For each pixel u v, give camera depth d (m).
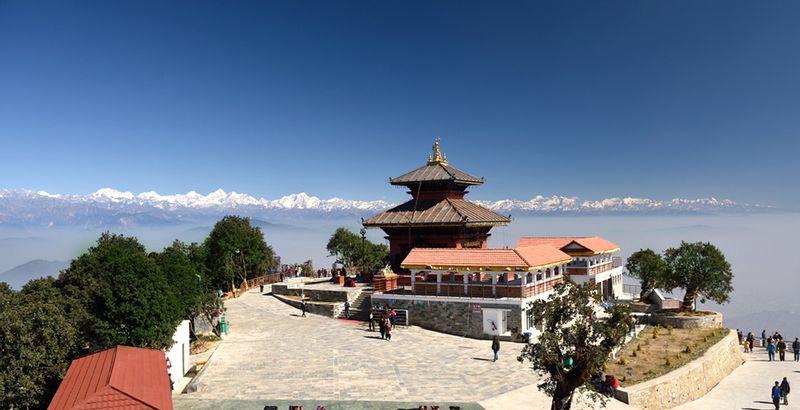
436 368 36.47
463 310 46.25
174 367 33.97
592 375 26.48
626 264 69.44
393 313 48.16
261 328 49.88
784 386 38.97
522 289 44.75
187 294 39.88
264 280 81.06
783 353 54.16
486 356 39.62
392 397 30.67
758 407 38.84
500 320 44.59
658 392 35.78
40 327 26.58
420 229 63.28
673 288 59.34
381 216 65.44
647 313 60.34
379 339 44.75
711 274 56.56
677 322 55.47
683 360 42.62
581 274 62.53
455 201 67.12
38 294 30.11
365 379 34.00
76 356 30.38
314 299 61.34
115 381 22.64
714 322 55.88
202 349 42.25
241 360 38.56
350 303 57.38
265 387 32.38
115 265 32.34
